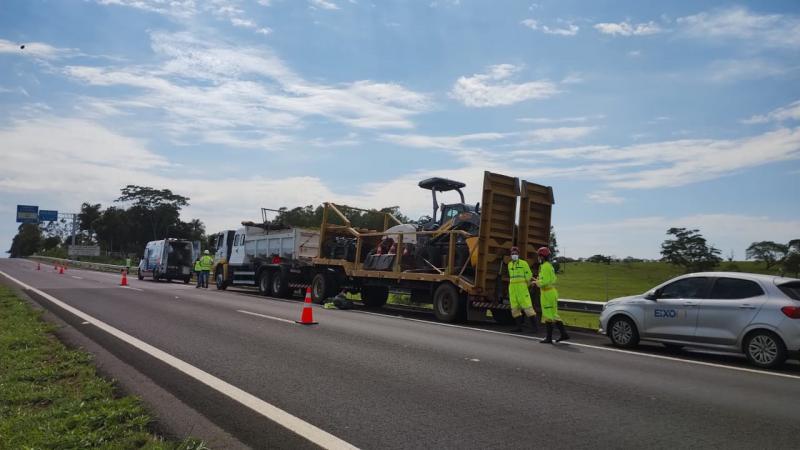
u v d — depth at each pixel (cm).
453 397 638
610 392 685
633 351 1067
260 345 948
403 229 1798
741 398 677
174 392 637
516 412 584
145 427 512
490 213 1496
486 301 1508
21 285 2430
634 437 514
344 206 2142
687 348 1146
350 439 492
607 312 1156
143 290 2267
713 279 1030
